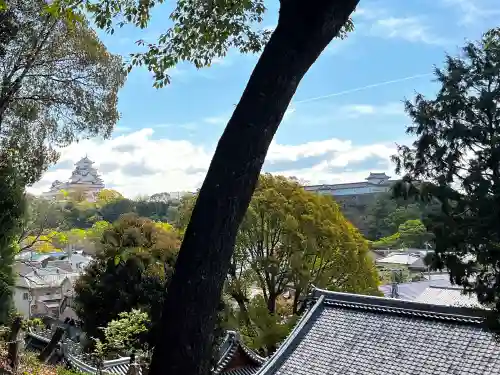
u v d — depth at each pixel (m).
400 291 31.64
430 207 6.20
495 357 11.07
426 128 6.03
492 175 5.72
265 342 21.28
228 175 2.69
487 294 5.80
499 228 5.44
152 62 5.76
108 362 17.16
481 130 5.68
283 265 22.84
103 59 12.47
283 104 2.79
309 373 13.22
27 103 12.41
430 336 12.55
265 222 22.47
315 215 22.36
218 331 20.00
